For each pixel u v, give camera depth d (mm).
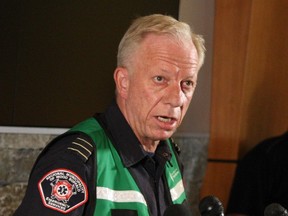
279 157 3830
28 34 3014
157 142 2047
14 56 2971
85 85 3250
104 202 1806
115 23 3334
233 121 4105
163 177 2105
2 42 2926
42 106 3096
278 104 4387
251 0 3990
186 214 1786
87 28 3229
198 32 4031
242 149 4168
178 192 2156
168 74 1843
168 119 1886
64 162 1768
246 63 4047
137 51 1881
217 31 4094
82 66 3230
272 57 4227
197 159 4113
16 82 2988
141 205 1885
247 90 4125
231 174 4098
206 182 4145
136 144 1955
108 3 3295
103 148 1896
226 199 4105
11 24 2953
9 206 3033
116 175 1885
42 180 1749
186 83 1884
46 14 3072
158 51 1846
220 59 4102
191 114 4051
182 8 3895
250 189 3857
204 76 4133
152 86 1862
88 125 1957
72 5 3160
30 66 3033
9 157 3018
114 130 1962
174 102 1852
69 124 3205
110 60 3334
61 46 3141
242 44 4039
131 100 1911
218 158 4137
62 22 3131
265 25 4137
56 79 3135
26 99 3031
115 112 1993
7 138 3000
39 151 3131
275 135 4410
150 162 1982
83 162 1786
